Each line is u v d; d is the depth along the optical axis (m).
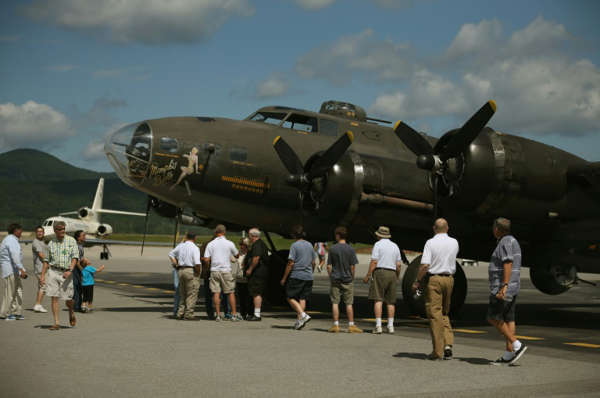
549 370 6.88
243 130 13.10
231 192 12.65
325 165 11.56
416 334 10.23
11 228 11.08
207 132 12.66
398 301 17.89
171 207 14.38
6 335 9.11
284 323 11.44
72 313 10.08
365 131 14.31
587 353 8.35
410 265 12.63
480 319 13.22
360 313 14.18
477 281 30.19
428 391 5.73
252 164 12.73
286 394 5.54
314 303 16.52
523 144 11.77
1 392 5.44
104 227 51.91
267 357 7.51
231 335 9.50
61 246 9.84
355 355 7.77
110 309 13.29
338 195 11.55
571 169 11.84
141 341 8.67
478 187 11.28
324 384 5.98
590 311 16.31
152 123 12.45
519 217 11.95
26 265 33.56
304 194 12.22
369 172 11.79
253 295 11.76
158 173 12.14
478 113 10.90
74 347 8.03
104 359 7.17
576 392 5.72
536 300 20.39
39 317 11.53
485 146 11.30
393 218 12.16
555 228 12.45
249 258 11.94
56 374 6.25
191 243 11.64
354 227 12.75
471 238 13.37
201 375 6.33
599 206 12.36
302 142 13.42
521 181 11.54
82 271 12.48
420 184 12.16
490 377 6.43
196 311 13.82
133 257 57.78
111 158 12.41
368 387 5.88
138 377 6.17
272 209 13.12
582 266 14.06
